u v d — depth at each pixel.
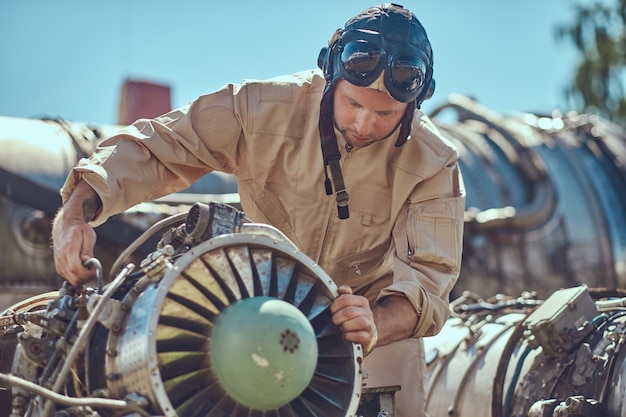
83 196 3.36
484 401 4.59
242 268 2.83
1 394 3.35
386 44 3.30
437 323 3.50
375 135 3.48
